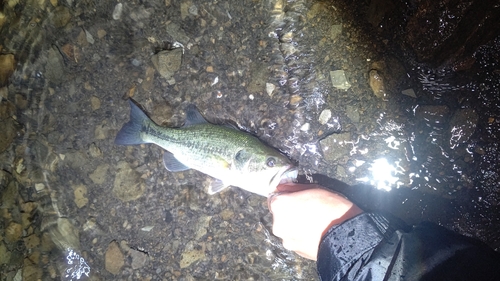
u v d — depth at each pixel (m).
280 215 0.41
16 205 0.46
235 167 0.42
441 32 0.44
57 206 0.46
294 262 0.45
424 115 0.46
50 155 0.47
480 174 0.45
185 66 0.47
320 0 0.47
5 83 0.46
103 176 0.47
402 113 0.46
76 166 0.47
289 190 0.43
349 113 0.46
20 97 0.47
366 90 0.46
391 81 0.46
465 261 0.26
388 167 0.45
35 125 0.47
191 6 0.48
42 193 0.46
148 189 0.46
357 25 0.47
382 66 0.46
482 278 0.25
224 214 0.46
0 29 0.47
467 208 0.45
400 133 0.46
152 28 0.48
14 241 0.45
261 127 0.47
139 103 0.47
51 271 0.45
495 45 0.45
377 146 0.46
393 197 0.45
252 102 0.47
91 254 0.46
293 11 0.47
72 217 0.46
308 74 0.47
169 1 0.48
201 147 0.43
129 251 0.46
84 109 0.47
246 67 0.47
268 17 0.47
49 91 0.47
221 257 0.46
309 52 0.47
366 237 0.32
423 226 0.31
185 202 0.46
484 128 0.45
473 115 0.45
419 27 0.45
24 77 0.47
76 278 0.46
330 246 0.33
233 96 0.47
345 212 0.39
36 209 0.46
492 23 0.43
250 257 0.46
